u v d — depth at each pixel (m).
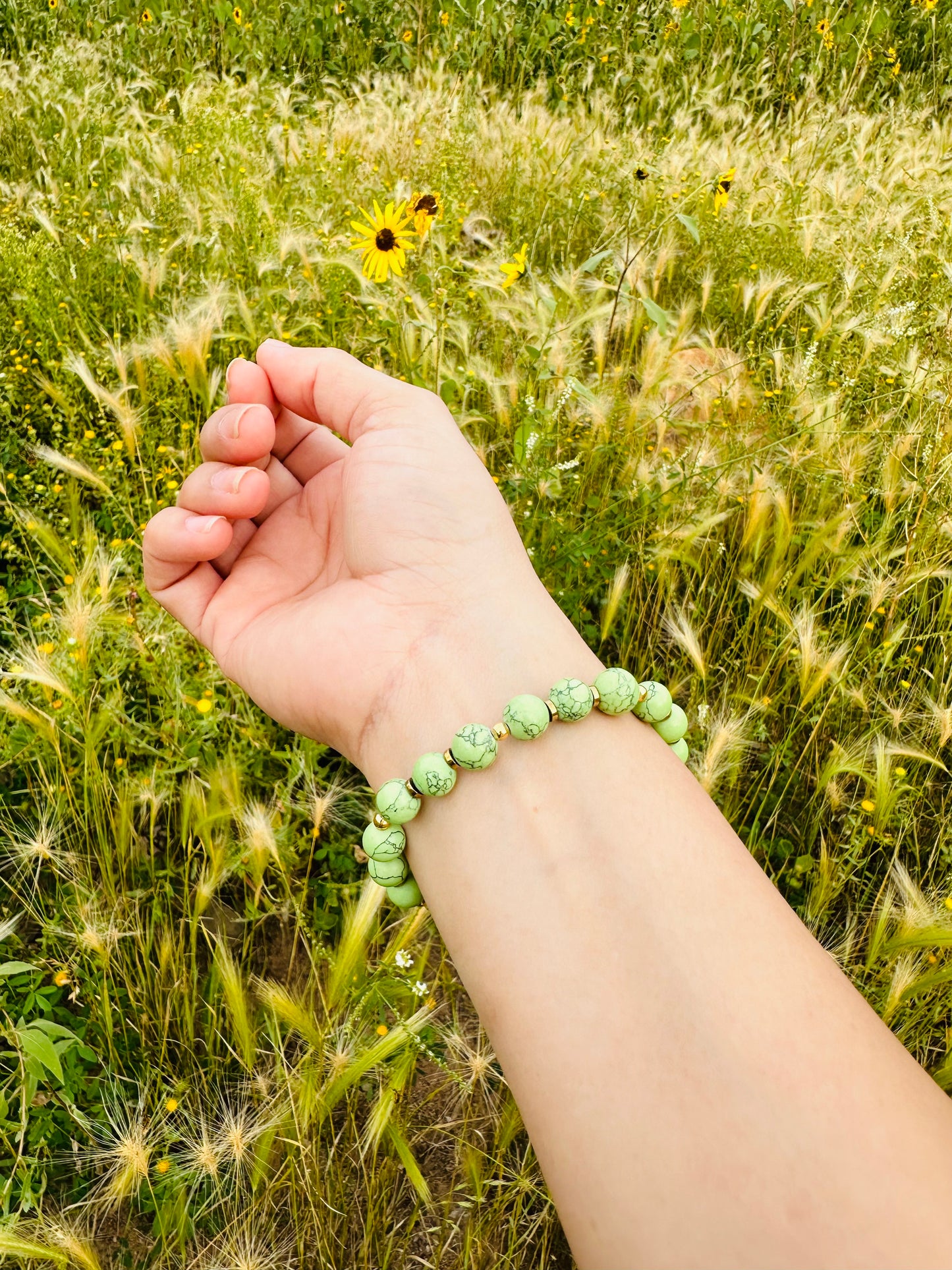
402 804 0.18
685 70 1.08
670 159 0.76
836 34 1.07
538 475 0.40
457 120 0.85
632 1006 0.15
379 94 0.92
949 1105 0.13
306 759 0.33
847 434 0.44
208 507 0.23
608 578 0.43
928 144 0.87
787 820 0.38
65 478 0.48
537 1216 0.28
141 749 0.35
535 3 1.12
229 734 0.36
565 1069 0.15
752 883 0.16
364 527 0.23
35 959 0.32
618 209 0.70
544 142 0.81
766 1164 0.13
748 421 0.48
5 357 0.55
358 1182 0.30
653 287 0.60
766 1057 0.14
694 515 0.42
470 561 0.22
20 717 0.31
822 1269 0.12
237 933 0.35
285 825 0.32
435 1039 0.32
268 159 0.78
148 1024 0.31
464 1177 0.29
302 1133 0.25
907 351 0.51
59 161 0.77
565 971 0.15
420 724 0.20
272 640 0.23
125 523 0.45
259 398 0.26
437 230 0.61
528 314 0.50
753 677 0.38
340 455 0.27
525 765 0.18
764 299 0.54
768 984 0.14
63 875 0.33
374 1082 0.30
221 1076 0.30
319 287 0.57
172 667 0.35
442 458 0.23
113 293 0.59
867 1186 0.13
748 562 0.43
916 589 0.42
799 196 0.74
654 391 0.46
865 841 0.32
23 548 0.46
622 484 0.45
